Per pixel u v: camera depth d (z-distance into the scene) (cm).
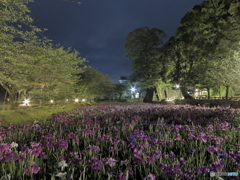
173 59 2809
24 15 725
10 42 801
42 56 1073
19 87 1253
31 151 253
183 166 248
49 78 1346
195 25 2402
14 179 199
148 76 3519
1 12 673
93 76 2623
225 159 261
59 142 295
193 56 2491
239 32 1923
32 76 1237
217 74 1850
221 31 2155
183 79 2677
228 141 380
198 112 1004
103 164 215
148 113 969
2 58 903
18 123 773
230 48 1839
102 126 571
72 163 221
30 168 191
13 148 332
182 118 784
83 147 353
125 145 333
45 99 1550
